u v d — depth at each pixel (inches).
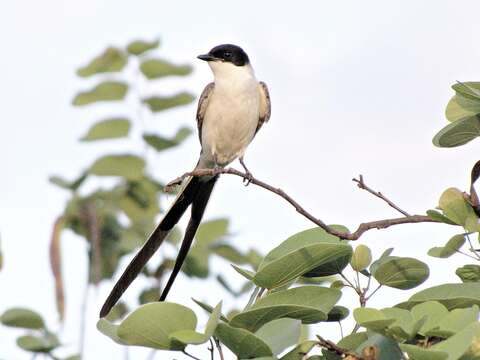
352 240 338.6
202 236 486.9
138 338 274.8
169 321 273.3
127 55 490.9
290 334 277.3
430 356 252.2
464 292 301.6
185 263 483.5
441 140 359.9
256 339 267.9
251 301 318.0
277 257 334.3
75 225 480.7
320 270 333.4
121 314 470.9
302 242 337.4
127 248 481.7
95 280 461.4
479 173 357.1
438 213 343.3
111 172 484.4
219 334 272.2
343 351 282.4
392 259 325.7
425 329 275.4
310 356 300.4
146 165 487.5
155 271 484.7
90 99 486.9
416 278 329.4
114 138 487.2
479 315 276.5
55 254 441.7
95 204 486.0
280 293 292.0
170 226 478.6
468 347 258.5
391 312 279.3
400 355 273.9
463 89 342.6
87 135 486.0
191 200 512.7
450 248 342.3
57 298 429.4
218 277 466.9
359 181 366.9
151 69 489.7
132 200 494.0
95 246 470.6
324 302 290.2
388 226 346.0
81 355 394.6
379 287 331.9
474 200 339.3
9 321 392.5
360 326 298.7
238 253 482.6
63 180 488.4
